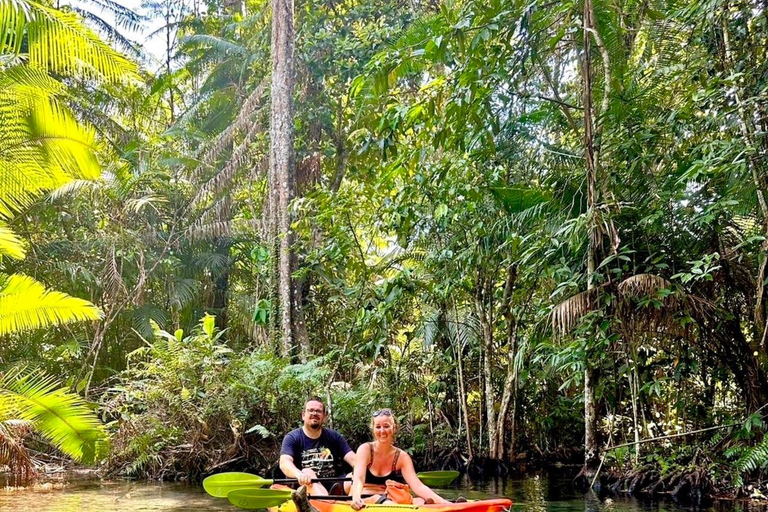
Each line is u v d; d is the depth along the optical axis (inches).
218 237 660.7
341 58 605.9
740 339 317.7
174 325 649.6
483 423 470.0
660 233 323.3
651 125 331.3
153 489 343.3
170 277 642.2
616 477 341.7
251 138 646.5
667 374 353.4
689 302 297.0
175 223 646.5
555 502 295.3
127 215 632.4
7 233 293.1
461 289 449.4
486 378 446.0
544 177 382.3
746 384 320.5
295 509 229.9
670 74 335.0
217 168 709.3
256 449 416.5
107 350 608.1
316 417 256.2
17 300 276.4
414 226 419.8
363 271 454.6
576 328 328.5
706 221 286.5
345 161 636.1
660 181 325.1
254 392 414.3
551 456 477.1
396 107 328.2
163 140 722.8
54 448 450.6
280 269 527.2
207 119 749.3
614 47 352.5
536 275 368.8
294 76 577.3
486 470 432.8
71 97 605.0
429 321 482.6
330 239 470.6
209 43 705.6
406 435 469.1
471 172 384.5
